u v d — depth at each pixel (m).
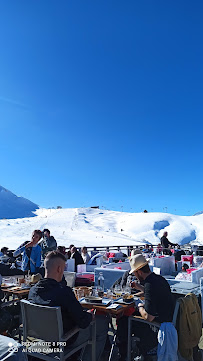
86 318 2.93
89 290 4.12
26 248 5.96
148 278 3.38
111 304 3.60
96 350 3.63
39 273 5.24
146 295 3.31
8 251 10.24
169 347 3.08
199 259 9.24
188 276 5.63
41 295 2.94
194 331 3.35
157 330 3.46
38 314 2.96
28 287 4.61
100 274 5.17
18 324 4.14
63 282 4.14
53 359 2.83
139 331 3.62
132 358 3.74
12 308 4.17
